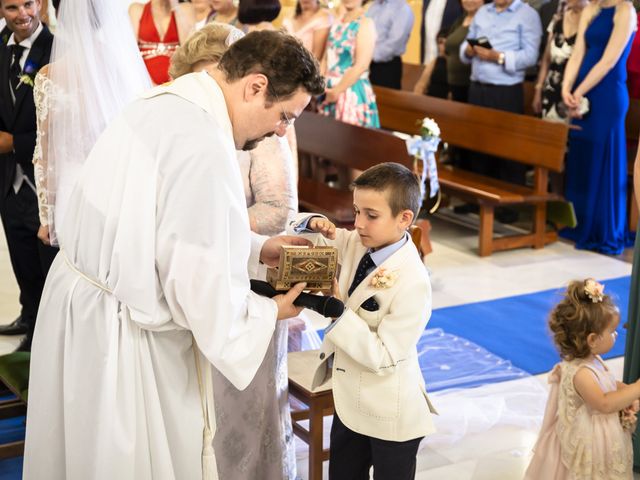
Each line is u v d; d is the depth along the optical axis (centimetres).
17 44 388
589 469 295
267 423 288
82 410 219
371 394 255
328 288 231
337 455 276
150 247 204
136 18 449
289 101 211
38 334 232
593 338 293
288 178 290
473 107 689
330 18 695
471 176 705
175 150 204
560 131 614
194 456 226
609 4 633
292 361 330
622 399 289
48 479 232
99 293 217
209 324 204
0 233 712
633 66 684
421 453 361
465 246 667
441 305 540
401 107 771
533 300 550
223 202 203
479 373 442
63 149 288
